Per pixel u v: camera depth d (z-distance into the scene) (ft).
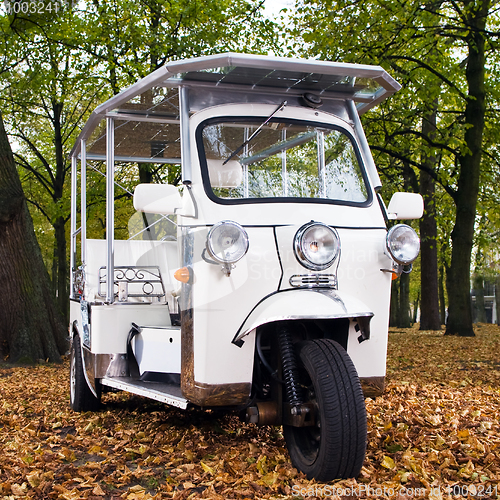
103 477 11.02
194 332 10.94
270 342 11.35
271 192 12.05
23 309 33.30
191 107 12.26
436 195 66.54
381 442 13.33
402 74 43.98
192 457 11.88
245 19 51.42
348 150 13.06
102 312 14.74
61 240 59.16
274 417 10.77
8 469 11.57
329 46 41.88
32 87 51.44
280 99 12.94
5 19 43.93
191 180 11.63
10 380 26.76
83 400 17.57
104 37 48.75
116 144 20.38
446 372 27.94
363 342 11.18
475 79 47.70
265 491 9.76
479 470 11.10
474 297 110.32
